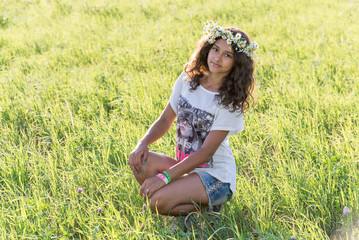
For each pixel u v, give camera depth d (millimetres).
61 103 5363
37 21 11227
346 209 2887
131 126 4648
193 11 11766
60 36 9477
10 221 3092
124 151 4078
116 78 6383
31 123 4953
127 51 7859
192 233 2949
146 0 13359
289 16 10984
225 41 2947
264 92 5613
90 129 4430
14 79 6156
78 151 4195
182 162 2975
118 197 3504
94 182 3635
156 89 5832
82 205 3301
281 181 3641
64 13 12305
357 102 5180
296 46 8031
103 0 13281
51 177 3680
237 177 3600
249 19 11086
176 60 7344
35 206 3152
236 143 4309
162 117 3338
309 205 3258
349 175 3463
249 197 3375
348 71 6426
